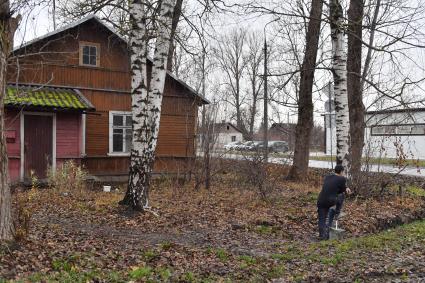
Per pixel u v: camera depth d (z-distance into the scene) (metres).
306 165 20.14
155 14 11.70
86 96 18.67
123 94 19.55
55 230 9.04
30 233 8.17
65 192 14.35
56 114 17.20
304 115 20.30
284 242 9.71
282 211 12.85
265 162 15.06
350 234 10.88
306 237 10.48
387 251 9.00
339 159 14.46
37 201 12.75
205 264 7.39
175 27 13.77
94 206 12.08
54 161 17.06
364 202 14.47
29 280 5.63
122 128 19.55
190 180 17.17
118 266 6.77
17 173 16.36
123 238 8.89
